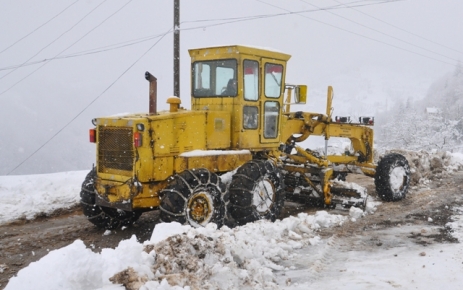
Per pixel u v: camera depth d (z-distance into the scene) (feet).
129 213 23.04
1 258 18.58
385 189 29.66
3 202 27.40
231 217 22.12
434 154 43.37
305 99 26.76
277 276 15.76
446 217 25.20
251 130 24.16
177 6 45.75
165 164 20.94
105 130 21.36
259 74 24.23
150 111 21.48
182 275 13.26
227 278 14.20
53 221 25.18
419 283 14.94
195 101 25.09
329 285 14.85
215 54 23.89
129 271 12.63
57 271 12.14
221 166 22.65
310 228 22.07
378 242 20.39
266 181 23.18
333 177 32.50
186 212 19.79
